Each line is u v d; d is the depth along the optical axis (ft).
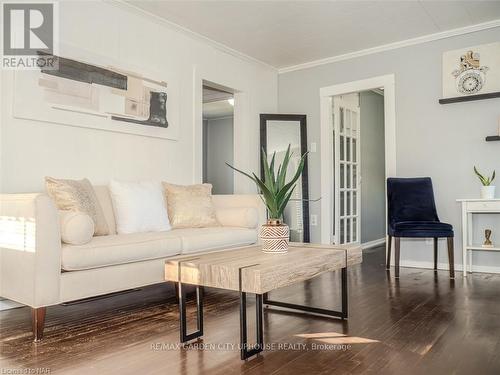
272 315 7.79
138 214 9.73
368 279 11.37
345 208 17.29
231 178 27.86
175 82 12.80
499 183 12.41
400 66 14.34
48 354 5.86
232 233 10.47
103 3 10.80
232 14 11.99
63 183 8.36
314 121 16.52
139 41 11.73
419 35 13.65
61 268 6.94
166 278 6.39
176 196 11.04
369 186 20.17
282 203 7.27
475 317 7.52
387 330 6.81
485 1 11.27
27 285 6.65
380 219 21.22
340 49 14.99
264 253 7.06
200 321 6.64
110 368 5.34
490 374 5.05
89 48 10.44
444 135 13.43
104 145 10.74
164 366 5.40
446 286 10.38
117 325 7.26
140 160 11.68
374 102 21.06
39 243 6.58
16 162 8.96
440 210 13.44
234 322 7.41
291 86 17.12
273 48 14.85
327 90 16.14
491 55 12.63
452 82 13.25
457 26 12.92
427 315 7.68
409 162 14.07
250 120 16.05
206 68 14.03
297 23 12.67
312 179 16.57
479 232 12.65
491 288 10.12
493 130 12.59
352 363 5.43
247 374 5.12
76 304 8.83
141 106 11.64
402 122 14.24
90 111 10.33
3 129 8.78
